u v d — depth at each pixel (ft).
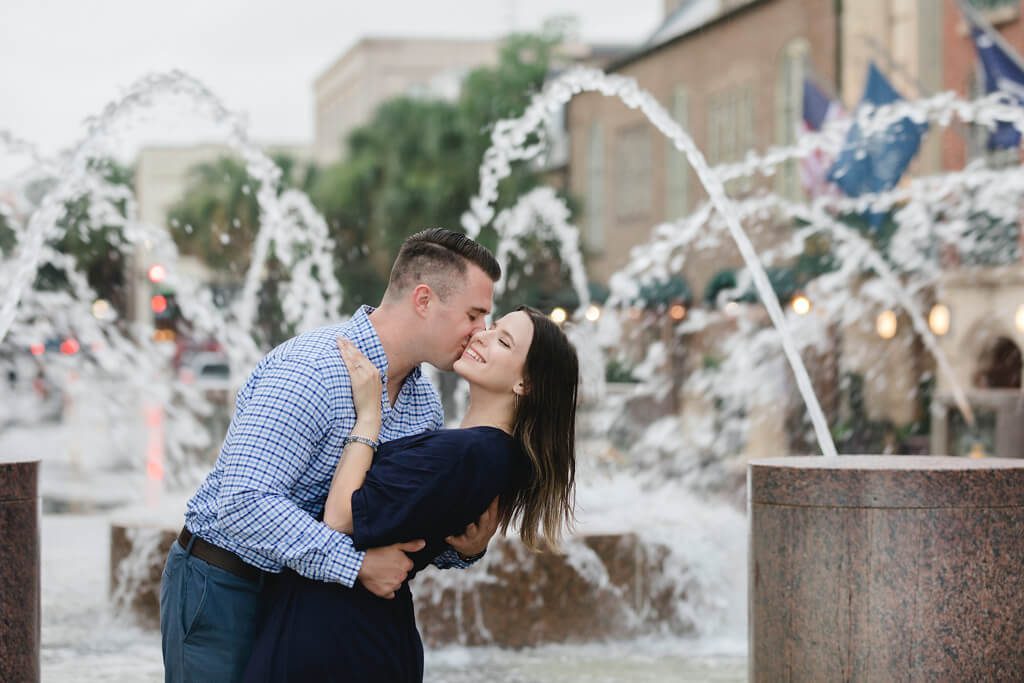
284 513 9.71
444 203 134.51
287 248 34.50
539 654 21.01
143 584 22.39
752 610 13.39
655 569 22.25
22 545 11.80
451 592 21.18
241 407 10.30
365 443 10.08
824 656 12.61
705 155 109.91
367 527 9.79
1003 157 66.23
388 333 10.55
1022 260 59.47
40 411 97.25
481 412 10.72
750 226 79.20
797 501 12.80
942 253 61.72
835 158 60.23
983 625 12.38
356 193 138.41
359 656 10.05
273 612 10.16
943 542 12.35
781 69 97.30
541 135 27.73
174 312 73.61
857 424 61.21
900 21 80.48
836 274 63.87
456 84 245.65
